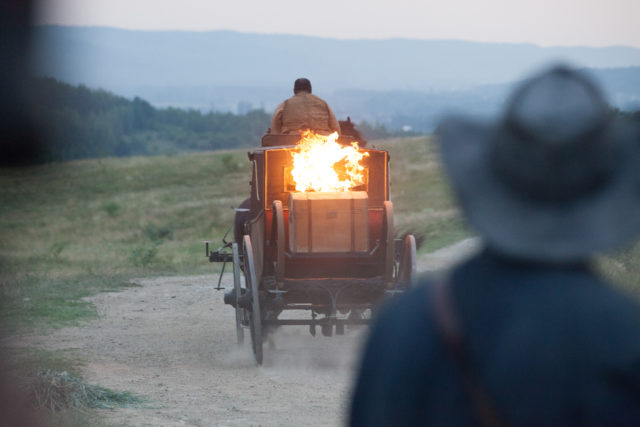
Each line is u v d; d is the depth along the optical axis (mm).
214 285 70688
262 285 34781
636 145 5047
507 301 4883
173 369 34469
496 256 5141
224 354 38500
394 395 4965
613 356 4590
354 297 34000
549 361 4652
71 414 23641
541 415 4625
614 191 4988
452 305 5023
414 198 145000
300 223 32688
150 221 153125
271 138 36906
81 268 86438
